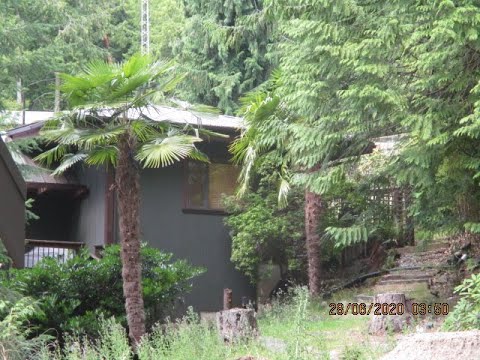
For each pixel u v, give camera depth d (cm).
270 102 1413
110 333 941
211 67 2725
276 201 1748
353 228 1347
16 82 2386
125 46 3494
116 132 1179
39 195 1955
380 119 1157
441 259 1573
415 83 1109
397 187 1376
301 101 1195
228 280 1811
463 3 1070
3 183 540
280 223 1722
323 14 1163
